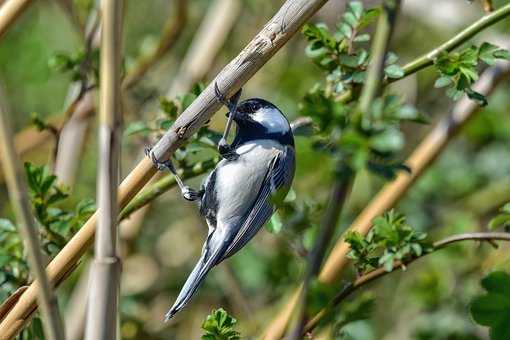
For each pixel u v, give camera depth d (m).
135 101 13.66
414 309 12.94
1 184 14.37
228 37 13.99
